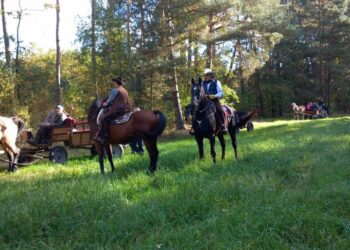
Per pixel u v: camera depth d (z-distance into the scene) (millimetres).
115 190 7730
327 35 51406
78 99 27547
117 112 10523
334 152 11680
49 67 28938
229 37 31391
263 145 14164
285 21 40188
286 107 55938
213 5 27141
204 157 11625
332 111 59812
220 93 11336
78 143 15266
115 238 5543
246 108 55969
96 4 26125
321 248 5016
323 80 53250
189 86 31531
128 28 26734
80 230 5762
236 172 9375
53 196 6934
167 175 8891
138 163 11484
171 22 27297
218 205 6688
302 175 8898
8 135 12883
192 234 5379
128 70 25250
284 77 55656
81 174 10703
